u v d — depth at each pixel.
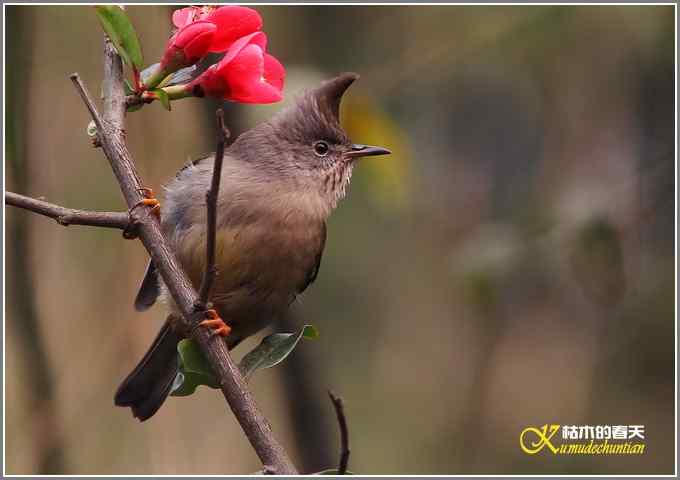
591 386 12.61
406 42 12.41
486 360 13.12
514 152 13.82
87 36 9.60
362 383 13.20
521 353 13.00
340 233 13.20
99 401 9.58
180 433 9.52
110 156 6.32
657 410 12.38
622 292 11.27
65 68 9.58
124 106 6.39
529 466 12.61
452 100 13.63
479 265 11.30
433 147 13.86
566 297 12.85
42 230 9.49
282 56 12.16
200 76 6.27
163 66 6.28
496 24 12.06
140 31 9.16
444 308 13.48
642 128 12.53
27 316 9.09
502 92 13.59
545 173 12.93
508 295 13.02
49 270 9.52
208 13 6.63
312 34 12.42
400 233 13.62
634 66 12.32
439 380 13.20
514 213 13.02
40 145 9.26
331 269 13.27
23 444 9.20
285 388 10.62
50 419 9.27
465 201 13.88
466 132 13.81
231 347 8.84
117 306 9.68
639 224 11.62
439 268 13.51
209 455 9.48
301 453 10.51
